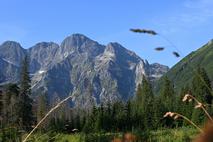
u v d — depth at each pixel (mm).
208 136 1754
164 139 9516
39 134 10422
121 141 2998
